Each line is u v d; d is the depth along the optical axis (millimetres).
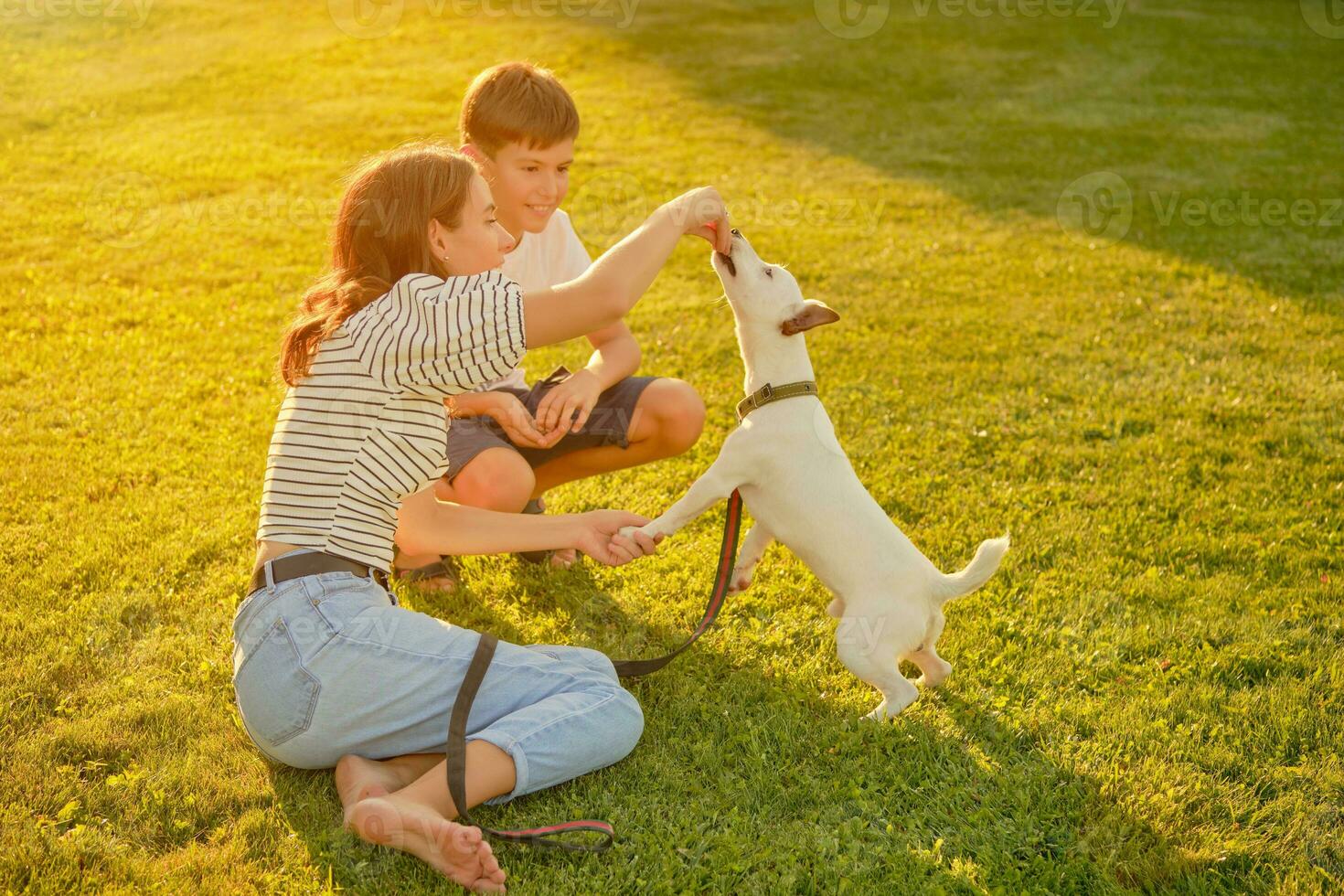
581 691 2430
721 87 12797
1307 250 7465
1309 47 15242
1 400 4488
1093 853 2357
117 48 12977
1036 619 3264
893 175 9594
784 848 2326
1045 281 6820
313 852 2246
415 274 2391
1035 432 4609
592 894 2164
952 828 2410
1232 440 4543
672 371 5203
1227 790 2555
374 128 10305
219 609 3109
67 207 7629
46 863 2166
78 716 2639
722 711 2762
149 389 4684
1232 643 3154
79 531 3484
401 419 2379
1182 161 10070
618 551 2736
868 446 4406
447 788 2197
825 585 2975
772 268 2961
